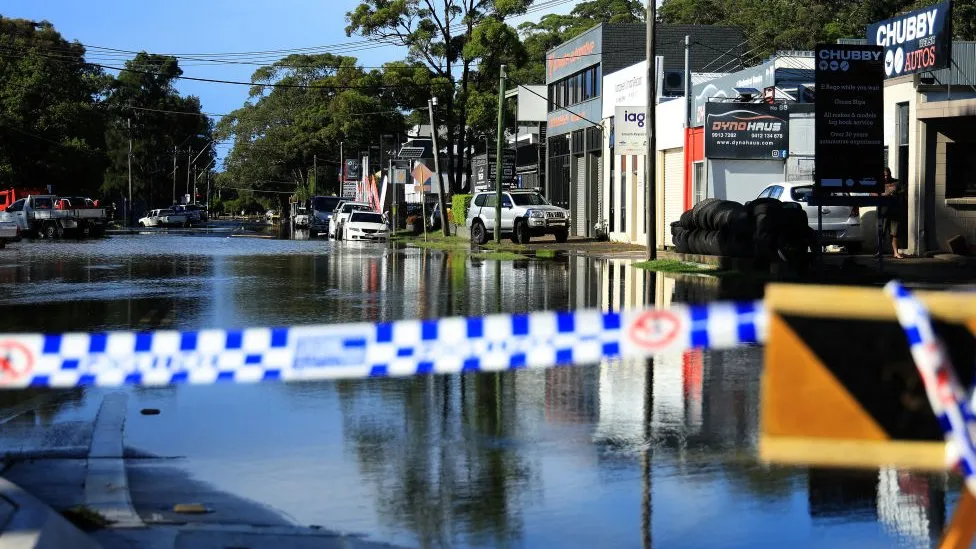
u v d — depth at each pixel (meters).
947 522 10.32
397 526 10.27
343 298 33.09
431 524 10.33
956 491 11.35
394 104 133.50
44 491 11.41
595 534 9.99
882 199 38.66
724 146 56.25
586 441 13.82
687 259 48.50
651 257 49.25
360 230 89.06
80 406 16.55
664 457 12.91
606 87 79.62
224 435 14.34
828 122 38.34
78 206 100.56
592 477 12.00
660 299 32.25
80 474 12.17
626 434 14.21
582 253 61.09
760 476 11.99
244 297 33.56
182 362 9.24
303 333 9.00
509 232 76.62
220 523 10.30
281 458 13.03
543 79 167.62
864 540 9.80
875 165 38.62
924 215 46.28
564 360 7.98
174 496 11.34
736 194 57.09
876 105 38.44
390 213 115.94
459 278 41.97
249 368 9.18
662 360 20.62
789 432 5.89
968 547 5.96
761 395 16.94
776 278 38.88
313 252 65.75
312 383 18.33
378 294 34.59
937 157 46.03
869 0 115.75
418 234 103.19
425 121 161.12
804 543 9.71
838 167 38.53
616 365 20.05
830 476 11.95
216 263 53.28
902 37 48.84
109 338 9.40
